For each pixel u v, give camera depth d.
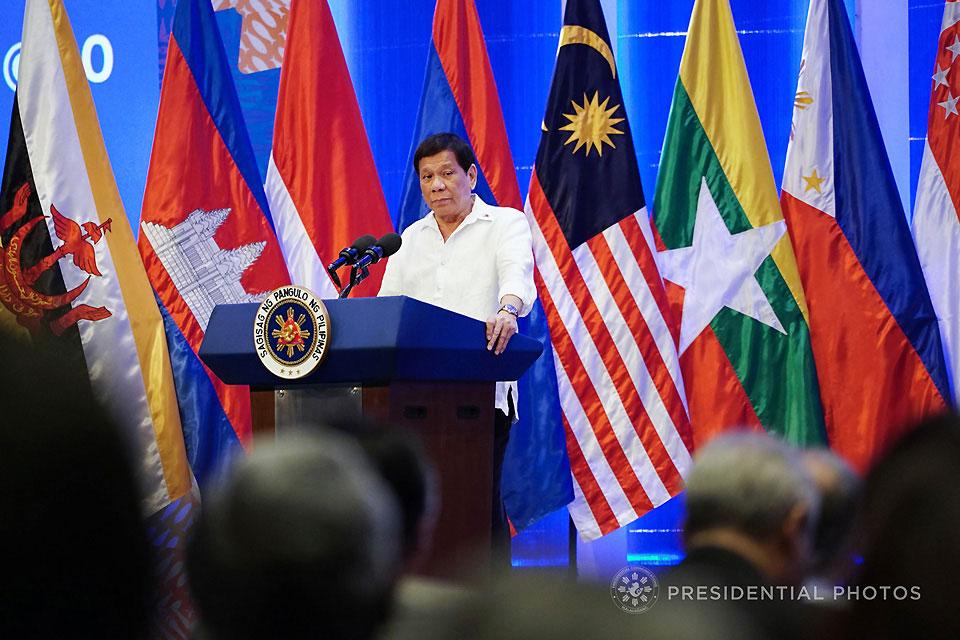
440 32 16.61
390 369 8.70
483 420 10.21
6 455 2.60
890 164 16.98
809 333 15.71
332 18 16.98
